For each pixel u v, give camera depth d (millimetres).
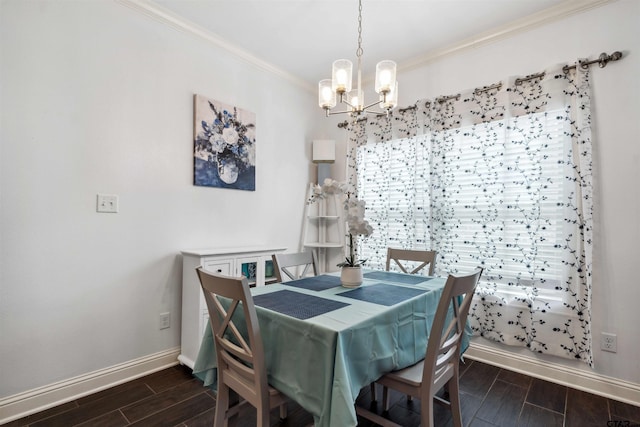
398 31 2514
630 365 1906
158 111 2295
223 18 2369
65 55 1875
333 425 993
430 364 1242
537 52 2303
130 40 2152
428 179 2775
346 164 3434
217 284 1169
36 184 1772
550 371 2178
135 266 2168
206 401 1876
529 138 2281
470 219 2547
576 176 2082
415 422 1710
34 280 1765
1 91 1667
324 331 1084
